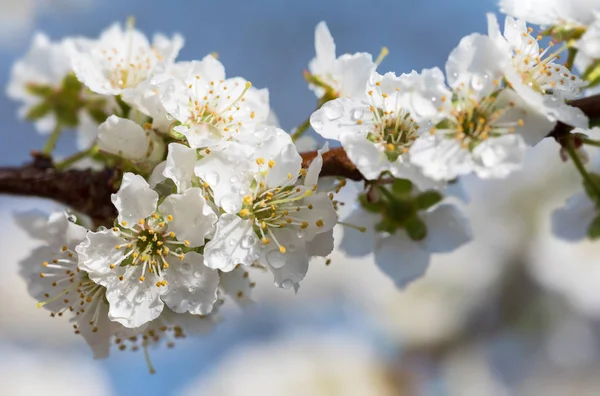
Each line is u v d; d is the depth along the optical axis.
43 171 0.43
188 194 0.39
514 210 0.67
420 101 0.39
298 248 0.40
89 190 0.42
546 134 0.39
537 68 0.40
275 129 0.40
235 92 0.41
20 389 0.63
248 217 0.40
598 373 0.65
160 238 0.40
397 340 0.66
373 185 0.42
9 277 0.66
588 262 0.64
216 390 0.65
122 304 0.40
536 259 0.66
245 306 0.42
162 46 0.44
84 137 0.47
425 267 0.44
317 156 0.40
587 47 0.41
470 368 0.65
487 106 0.39
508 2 0.42
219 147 0.40
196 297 0.40
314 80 0.43
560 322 0.66
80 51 0.44
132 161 0.41
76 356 0.67
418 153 0.39
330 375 0.64
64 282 0.41
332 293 0.69
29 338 0.66
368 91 0.40
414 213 0.44
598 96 0.40
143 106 0.41
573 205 0.46
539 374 0.66
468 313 0.67
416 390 0.65
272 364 0.65
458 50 0.39
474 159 0.39
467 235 0.44
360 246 0.44
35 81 0.47
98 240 0.40
